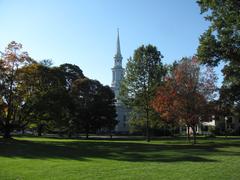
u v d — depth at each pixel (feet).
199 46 98.68
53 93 178.81
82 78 254.68
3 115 177.58
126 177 53.11
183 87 168.66
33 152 106.83
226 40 94.84
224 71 136.98
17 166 68.08
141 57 200.75
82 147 130.82
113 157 90.53
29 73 176.04
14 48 175.63
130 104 202.28
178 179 50.96
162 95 170.40
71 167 66.08
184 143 164.86
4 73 170.71
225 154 99.55
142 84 200.44
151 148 128.67
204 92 169.68
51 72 184.14
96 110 235.20
